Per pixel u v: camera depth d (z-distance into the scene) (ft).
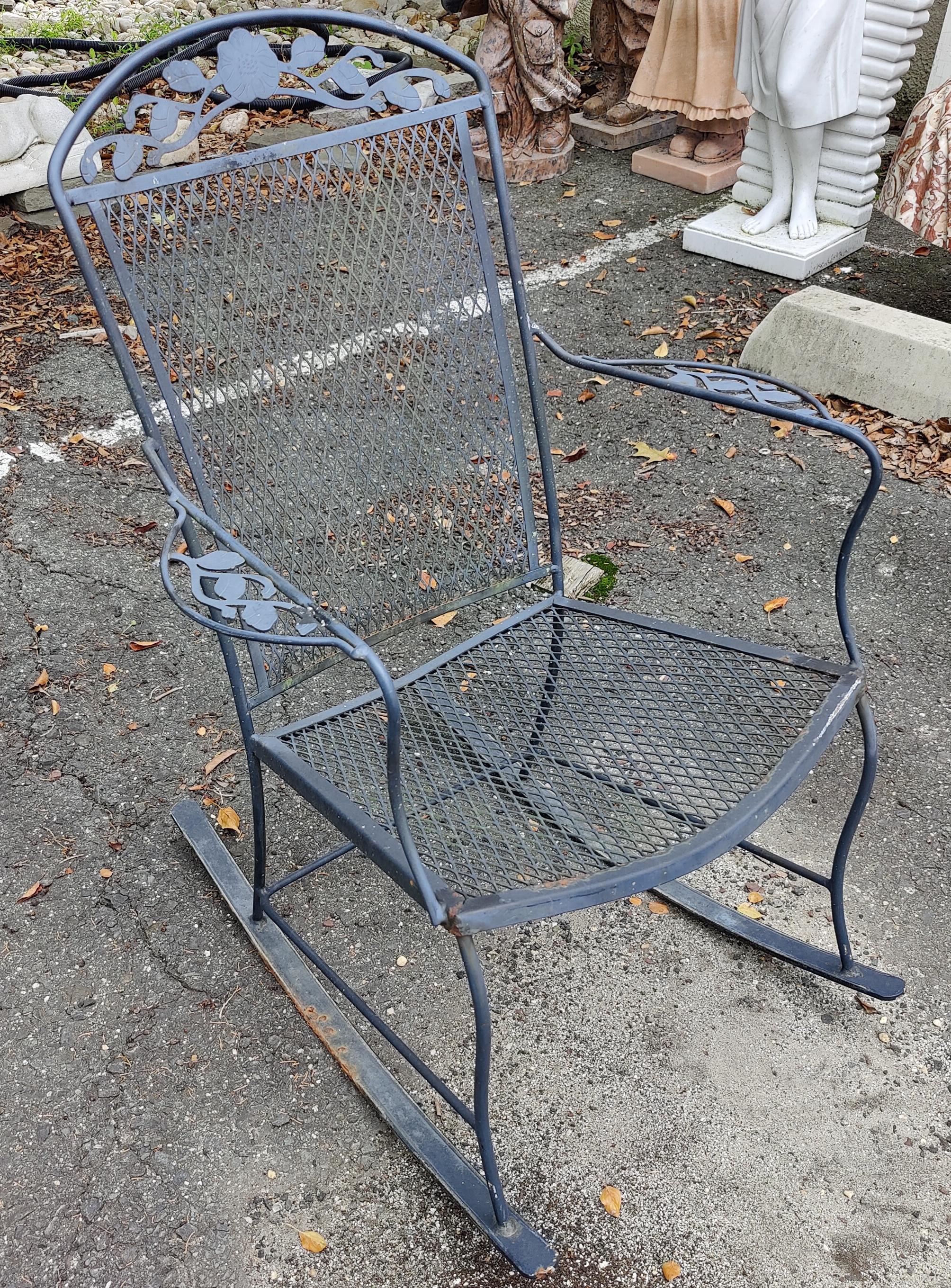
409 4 21.89
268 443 5.30
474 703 5.51
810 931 6.20
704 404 11.06
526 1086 5.51
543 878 4.35
